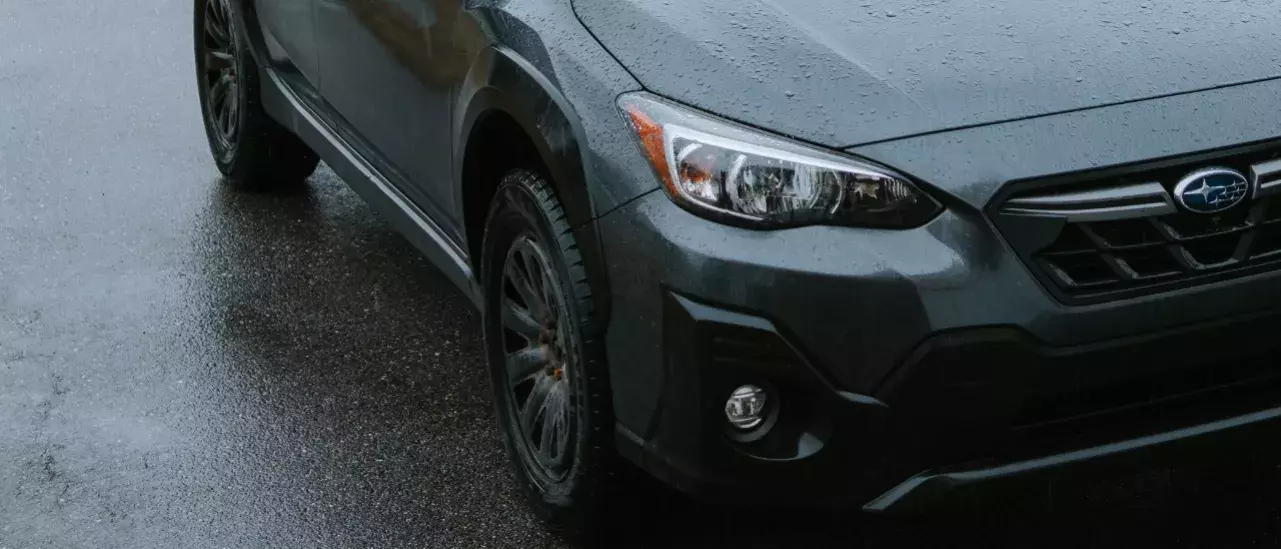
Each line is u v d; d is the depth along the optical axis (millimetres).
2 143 6309
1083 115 2900
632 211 2943
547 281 3303
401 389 4309
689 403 2891
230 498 3750
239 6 5281
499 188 3447
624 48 3174
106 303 4895
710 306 2824
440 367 4441
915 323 2766
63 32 7832
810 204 2809
